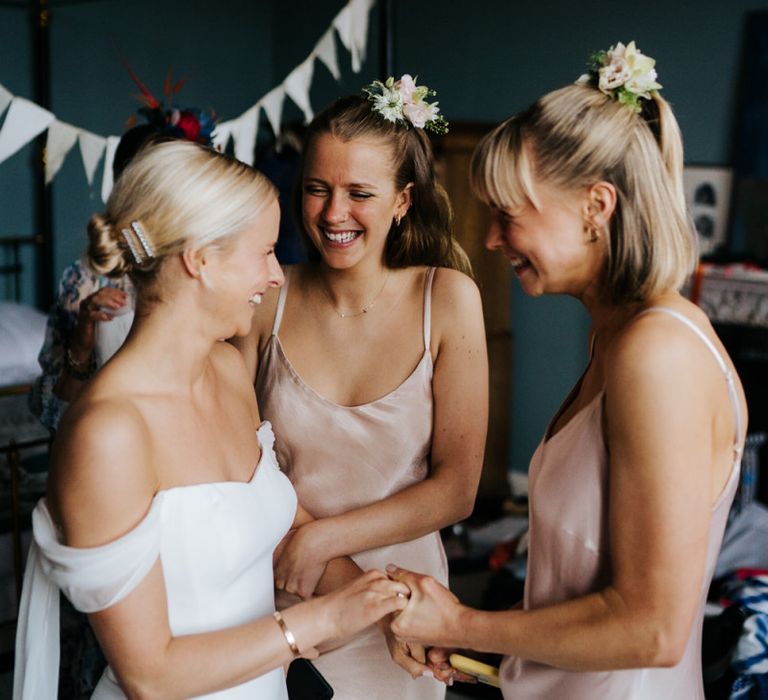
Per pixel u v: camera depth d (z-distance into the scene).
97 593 1.12
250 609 1.31
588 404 1.16
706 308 3.96
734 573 2.91
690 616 1.05
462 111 4.92
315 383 1.67
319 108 5.39
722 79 4.13
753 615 2.36
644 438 1.03
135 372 1.21
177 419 1.24
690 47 4.20
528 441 4.88
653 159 1.10
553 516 1.17
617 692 1.16
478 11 4.77
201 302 1.22
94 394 1.17
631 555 1.06
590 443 1.13
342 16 2.38
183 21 5.05
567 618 1.12
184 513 1.21
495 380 4.74
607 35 4.39
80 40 4.61
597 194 1.09
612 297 1.13
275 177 4.18
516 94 4.70
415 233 1.67
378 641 1.67
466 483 1.67
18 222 4.53
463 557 3.94
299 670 1.55
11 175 4.46
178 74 5.07
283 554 1.60
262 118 5.53
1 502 2.94
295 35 5.43
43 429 3.50
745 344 3.95
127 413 1.15
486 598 3.12
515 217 1.14
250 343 1.73
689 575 1.04
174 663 1.18
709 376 1.06
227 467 1.32
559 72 4.54
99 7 4.66
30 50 4.42
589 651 1.10
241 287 1.22
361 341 1.66
